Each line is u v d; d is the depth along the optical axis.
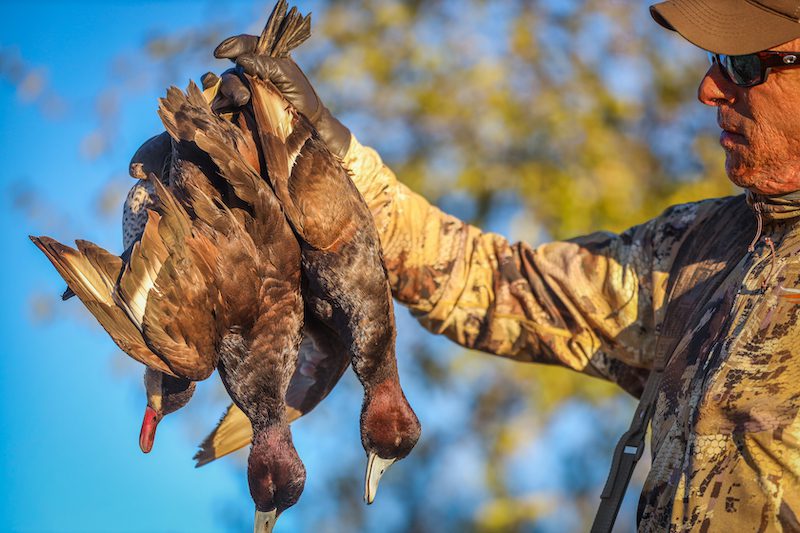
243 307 5.72
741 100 4.94
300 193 5.72
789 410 4.51
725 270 5.27
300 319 5.97
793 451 4.44
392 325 6.11
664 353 5.36
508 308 6.15
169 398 6.16
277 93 5.75
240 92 5.70
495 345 6.21
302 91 5.80
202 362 5.59
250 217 5.77
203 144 5.53
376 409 6.30
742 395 4.63
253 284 5.72
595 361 5.97
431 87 15.61
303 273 5.98
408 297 6.27
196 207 5.60
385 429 6.32
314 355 6.43
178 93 5.62
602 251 5.97
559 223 14.91
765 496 4.44
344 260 5.82
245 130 5.89
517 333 6.15
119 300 5.47
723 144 5.06
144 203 5.98
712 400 4.69
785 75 4.77
